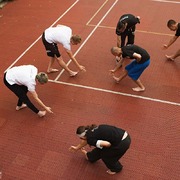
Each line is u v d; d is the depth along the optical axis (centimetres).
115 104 583
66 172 461
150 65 680
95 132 391
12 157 490
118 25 620
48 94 618
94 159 453
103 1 991
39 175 459
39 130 536
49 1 1018
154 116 550
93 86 632
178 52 668
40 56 739
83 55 730
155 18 869
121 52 558
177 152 480
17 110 584
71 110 575
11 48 777
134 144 496
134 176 448
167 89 611
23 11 964
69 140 512
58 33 584
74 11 941
